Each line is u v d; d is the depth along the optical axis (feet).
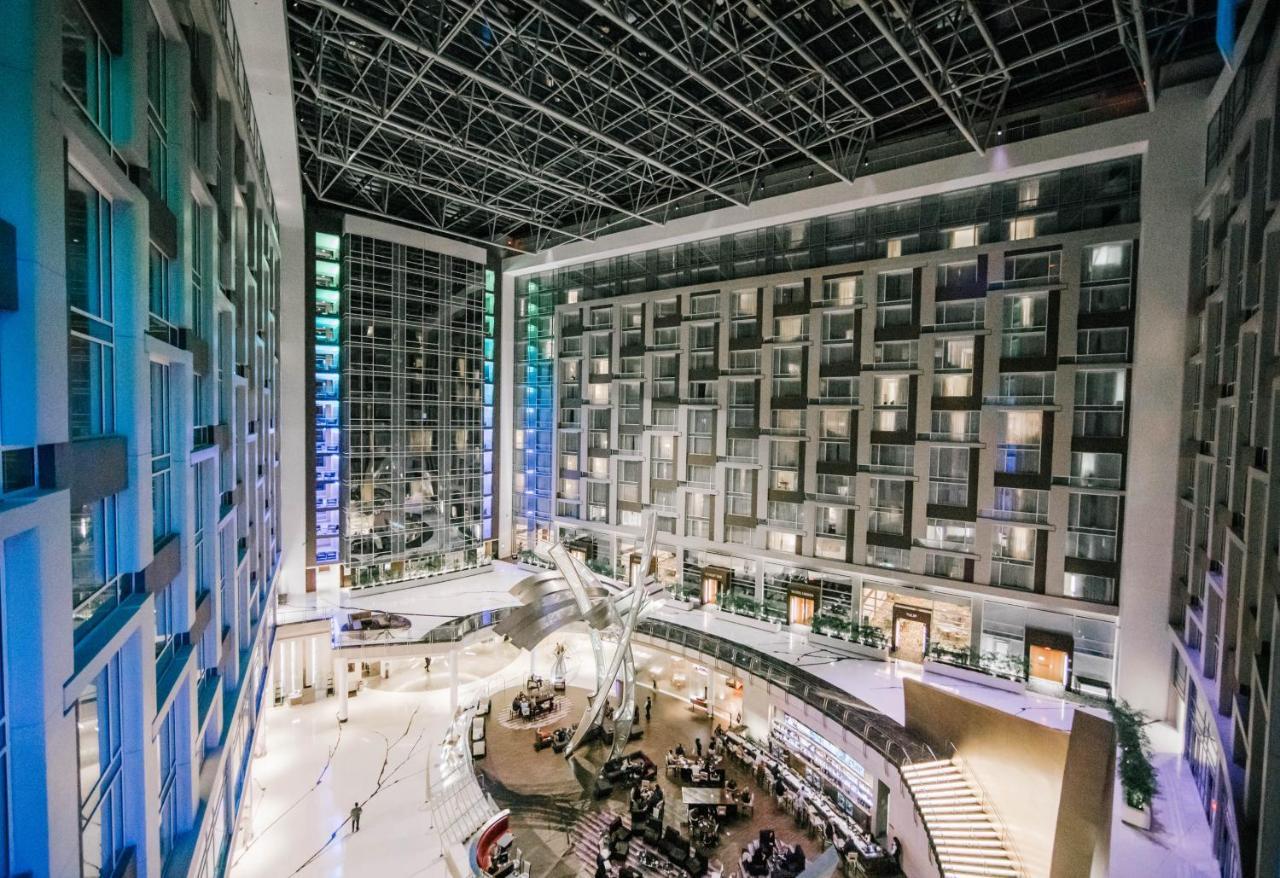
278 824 76.13
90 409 30.63
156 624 40.06
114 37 32.76
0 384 22.50
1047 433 94.12
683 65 75.72
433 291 151.84
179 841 42.14
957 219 102.22
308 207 134.82
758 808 80.79
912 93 96.12
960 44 84.43
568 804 80.59
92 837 29.27
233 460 62.69
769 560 124.98
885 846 72.69
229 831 57.31
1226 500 68.85
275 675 108.47
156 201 37.14
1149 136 82.99
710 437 133.39
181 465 42.37
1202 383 76.69
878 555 111.55
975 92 92.79
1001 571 99.60
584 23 77.30
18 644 21.68
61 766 23.18
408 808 79.66
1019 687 93.61
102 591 30.53
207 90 51.29
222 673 55.26
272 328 109.29
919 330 104.32
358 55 89.86
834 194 110.11
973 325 100.22
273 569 107.04
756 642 112.06
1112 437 89.76
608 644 125.49
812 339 116.57
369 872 68.33
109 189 31.37
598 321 153.79
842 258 114.83
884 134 107.55
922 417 104.78
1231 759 57.00
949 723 71.31
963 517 101.24
